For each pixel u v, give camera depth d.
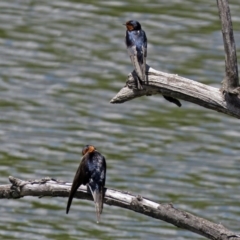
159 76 11.94
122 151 21.81
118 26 28.00
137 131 22.83
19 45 26.72
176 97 12.04
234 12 28.70
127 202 11.48
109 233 18.69
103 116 23.45
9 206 19.80
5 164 21.06
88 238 18.44
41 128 22.72
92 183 11.52
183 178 20.77
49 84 24.78
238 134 22.88
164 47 26.62
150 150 21.94
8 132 22.47
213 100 11.73
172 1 29.78
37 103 23.86
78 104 23.89
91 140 22.30
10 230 18.70
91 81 24.98
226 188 20.45
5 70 25.33
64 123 23.00
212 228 11.12
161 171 21.02
